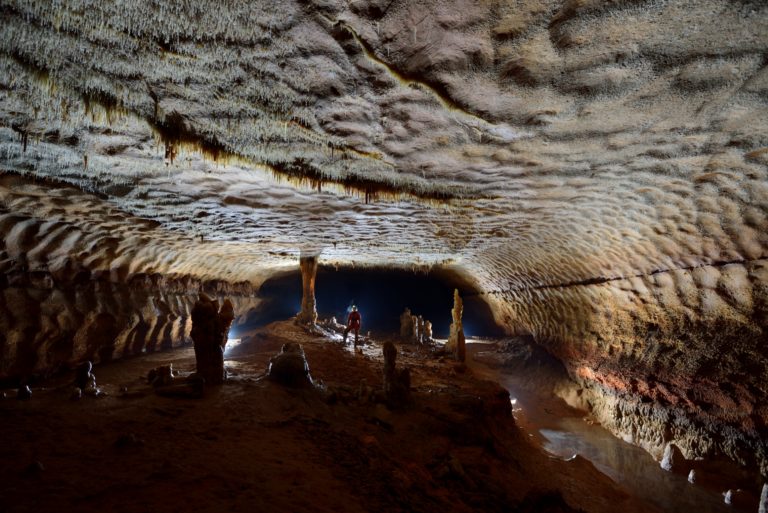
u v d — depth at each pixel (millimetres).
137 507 3533
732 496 7473
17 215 7836
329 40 3885
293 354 7820
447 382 11242
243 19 3594
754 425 7684
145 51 4059
